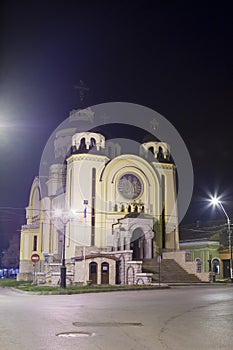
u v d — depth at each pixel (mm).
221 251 53344
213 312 16109
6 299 24031
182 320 13906
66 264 43500
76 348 9484
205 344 9914
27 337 10812
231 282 42469
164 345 9812
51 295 27719
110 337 10828
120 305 19125
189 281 42906
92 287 32062
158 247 50906
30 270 57875
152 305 19047
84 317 14703
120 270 40688
